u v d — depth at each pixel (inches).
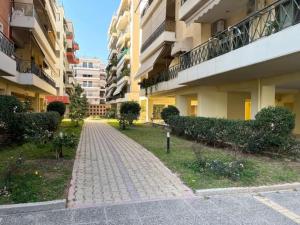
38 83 861.2
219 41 490.3
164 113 820.6
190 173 280.8
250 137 365.4
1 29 659.4
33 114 523.5
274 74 454.3
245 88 567.2
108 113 2242.9
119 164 334.0
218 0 489.7
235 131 393.1
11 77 694.5
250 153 381.7
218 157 355.6
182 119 593.0
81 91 1945.1
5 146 430.0
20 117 450.3
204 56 548.4
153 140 574.6
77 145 504.7
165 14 866.1
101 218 177.5
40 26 856.3
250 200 212.7
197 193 224.4
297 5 325.4
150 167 316.8
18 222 171.0
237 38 435.8
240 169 275.9
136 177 273.4
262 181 253.4
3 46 579.2
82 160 358.0
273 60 344.2
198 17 585.3
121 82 1873.8
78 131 812.6
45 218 177.3
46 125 586.9
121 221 173.2
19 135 454.3
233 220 175.8
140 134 723.4
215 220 175.5
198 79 552.4
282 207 198.4
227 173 265.3
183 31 801.6
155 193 225.9
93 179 265.0
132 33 1697.8
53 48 1294.3
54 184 239.8
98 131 848.3
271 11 375.6
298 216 182.9
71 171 288.8
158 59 959.0
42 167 303.4
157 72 1085.8
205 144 490.6
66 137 379.9
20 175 260.8
